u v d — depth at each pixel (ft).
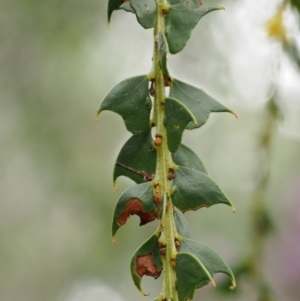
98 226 16.19
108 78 14.65
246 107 11.59
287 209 10.71
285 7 7.43
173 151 4.13
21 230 18.08
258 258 7.34
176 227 4.19
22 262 18.38
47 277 18.33
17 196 17.26
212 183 4.17
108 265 16.26
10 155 15.96
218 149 13.79
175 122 4.13
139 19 4.31
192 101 4.33
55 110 15.35
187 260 3.89
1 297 18.25
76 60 14.25
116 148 16.28
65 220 16.88
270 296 7.15
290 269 10.09
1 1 13.19
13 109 15.29
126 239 15.65
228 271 4.02
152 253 4.11
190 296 3.86
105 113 16.03
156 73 4.31
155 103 4.28
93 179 15.93
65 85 14.90
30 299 18.51
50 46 13.84
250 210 7.56
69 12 13.29
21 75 14.67
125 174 4.52
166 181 4.18
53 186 16.24
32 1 13.16
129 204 4.21
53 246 17.63
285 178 12.84
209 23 11.55
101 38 13.76
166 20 4.32
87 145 15.88
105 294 17.29
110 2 4.61
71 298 17.94
